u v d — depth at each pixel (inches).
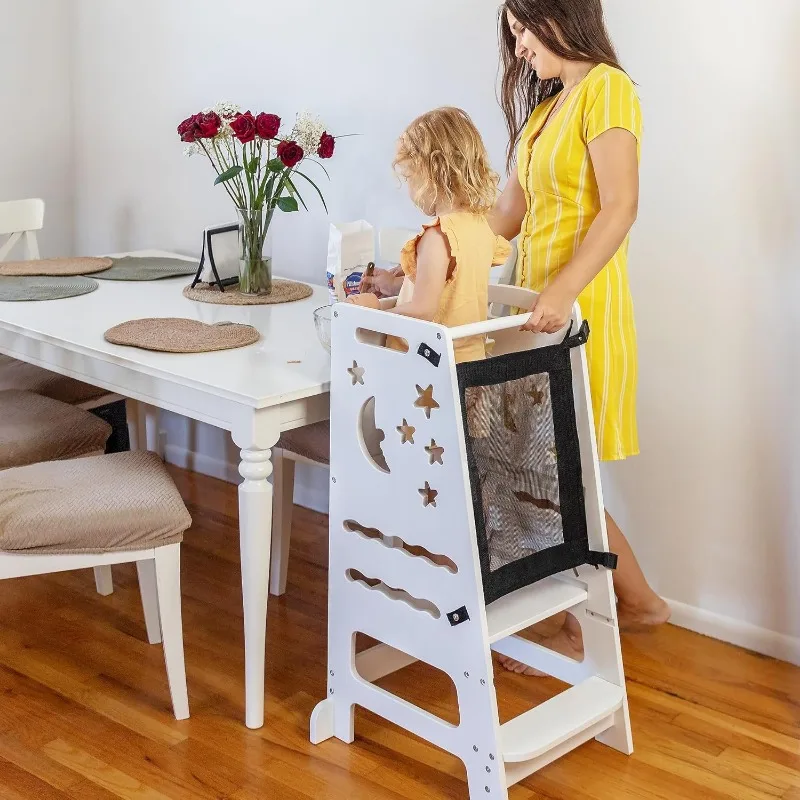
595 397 85.6
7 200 136.6
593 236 78.5
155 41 130.0
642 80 94.1
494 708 72.0
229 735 83.7
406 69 109.3
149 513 80.0
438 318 77.8
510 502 74.9
